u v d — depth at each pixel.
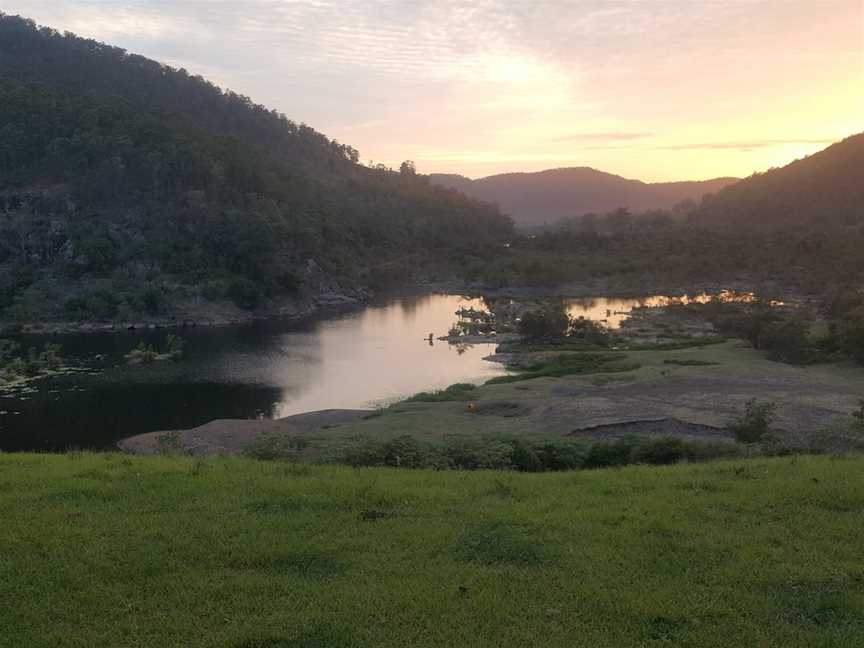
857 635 7.71
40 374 76.94
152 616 8.15
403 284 185.00
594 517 11.35
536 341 94.12
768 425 37.44
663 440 29.08
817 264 157.75
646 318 117.81
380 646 7.45
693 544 10.10
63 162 156.75
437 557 9.79
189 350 93.69
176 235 145.75
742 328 82.12
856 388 55.03
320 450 27.75
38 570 9.28
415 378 74.38
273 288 137.88
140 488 13.08
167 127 175.50
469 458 24.41
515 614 8.16
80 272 133.62
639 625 7.92
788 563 9.48
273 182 187.38
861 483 12.92
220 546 10.12
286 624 7.90
